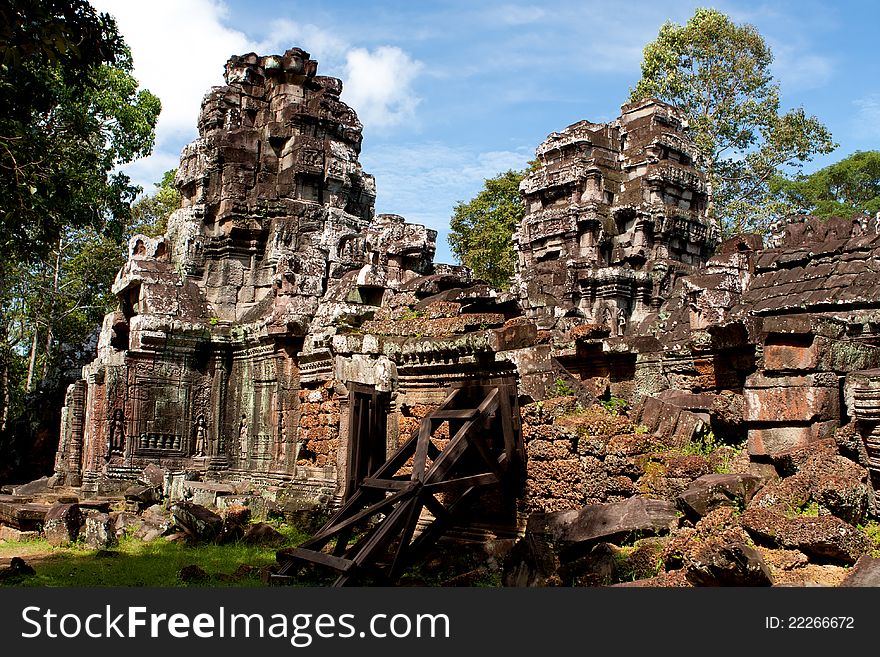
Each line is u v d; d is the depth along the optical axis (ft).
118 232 99.66
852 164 157.79
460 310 48.85
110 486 68.13
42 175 57.00
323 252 71.46
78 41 48.11
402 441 45.50
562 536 28.96
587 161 104.01
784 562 23.56
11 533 51.13
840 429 28.60
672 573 24.35
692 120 143.33
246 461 68.49
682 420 35.99
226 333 73.72
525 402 38.50
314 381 56.95
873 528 25.21
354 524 33.45
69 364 92.79
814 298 43.88
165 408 71.46
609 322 94.63
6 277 119.03
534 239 106.52
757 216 141.28
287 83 89.25
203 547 46.03
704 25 144.56
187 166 85.61
